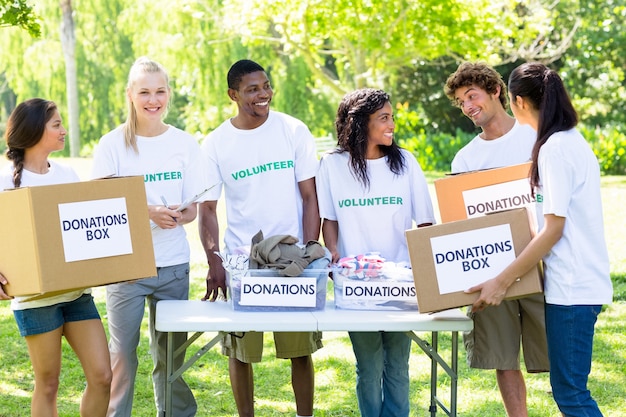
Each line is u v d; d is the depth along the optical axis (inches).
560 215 130.1
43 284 130.1
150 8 893.8
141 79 159.3
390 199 156.2
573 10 904.3
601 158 732.7
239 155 164.2
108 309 161.8
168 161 162.9
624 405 192.9
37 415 145.9
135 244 137.4
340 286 145.9
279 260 144.3
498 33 689.6
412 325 135.9
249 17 669.9
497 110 156.6
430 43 701.9
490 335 155.3
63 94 1059.3
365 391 154.7
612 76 957.2
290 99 936.9
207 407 198.5
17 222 131.2
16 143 144.6
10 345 250.2
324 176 159.2
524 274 133.5
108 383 145.5
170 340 140.2
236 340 165.5
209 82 896.3
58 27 1032.8
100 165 161.9
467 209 144.9
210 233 165.3
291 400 203.9
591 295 131.4
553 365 135.0
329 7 663.8
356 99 155.0
